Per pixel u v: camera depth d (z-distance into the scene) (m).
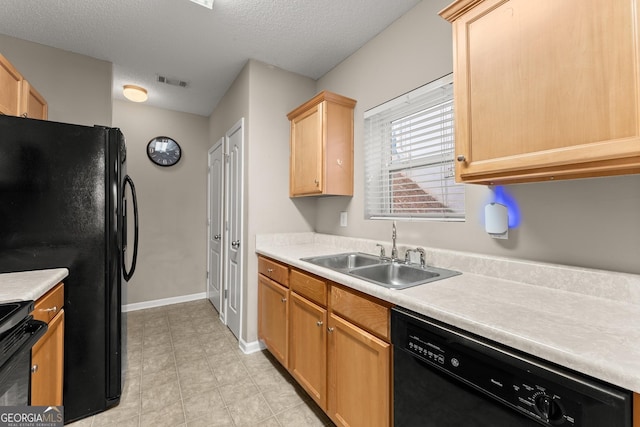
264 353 2.29
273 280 2.05
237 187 2.56
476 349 0.79
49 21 1.90
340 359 1.35
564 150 0.86
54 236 1.48
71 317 1.50
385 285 1.16
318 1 1.74
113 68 2.52
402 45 1.85
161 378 1.92
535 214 1.22
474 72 1.10
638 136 0.73
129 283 3.25
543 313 0.86
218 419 1.54
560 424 0.63
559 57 0.87
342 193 2.17
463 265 1.42
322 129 2.08
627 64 0.75
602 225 1.04
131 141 3.28
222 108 3.13
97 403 1.56
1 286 1.16
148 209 3.36
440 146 1.67
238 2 1.74
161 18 1.88
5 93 1.55
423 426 0.94
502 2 1.01
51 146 1.49
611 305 0.93
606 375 0.57
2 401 0.92
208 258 3.67
